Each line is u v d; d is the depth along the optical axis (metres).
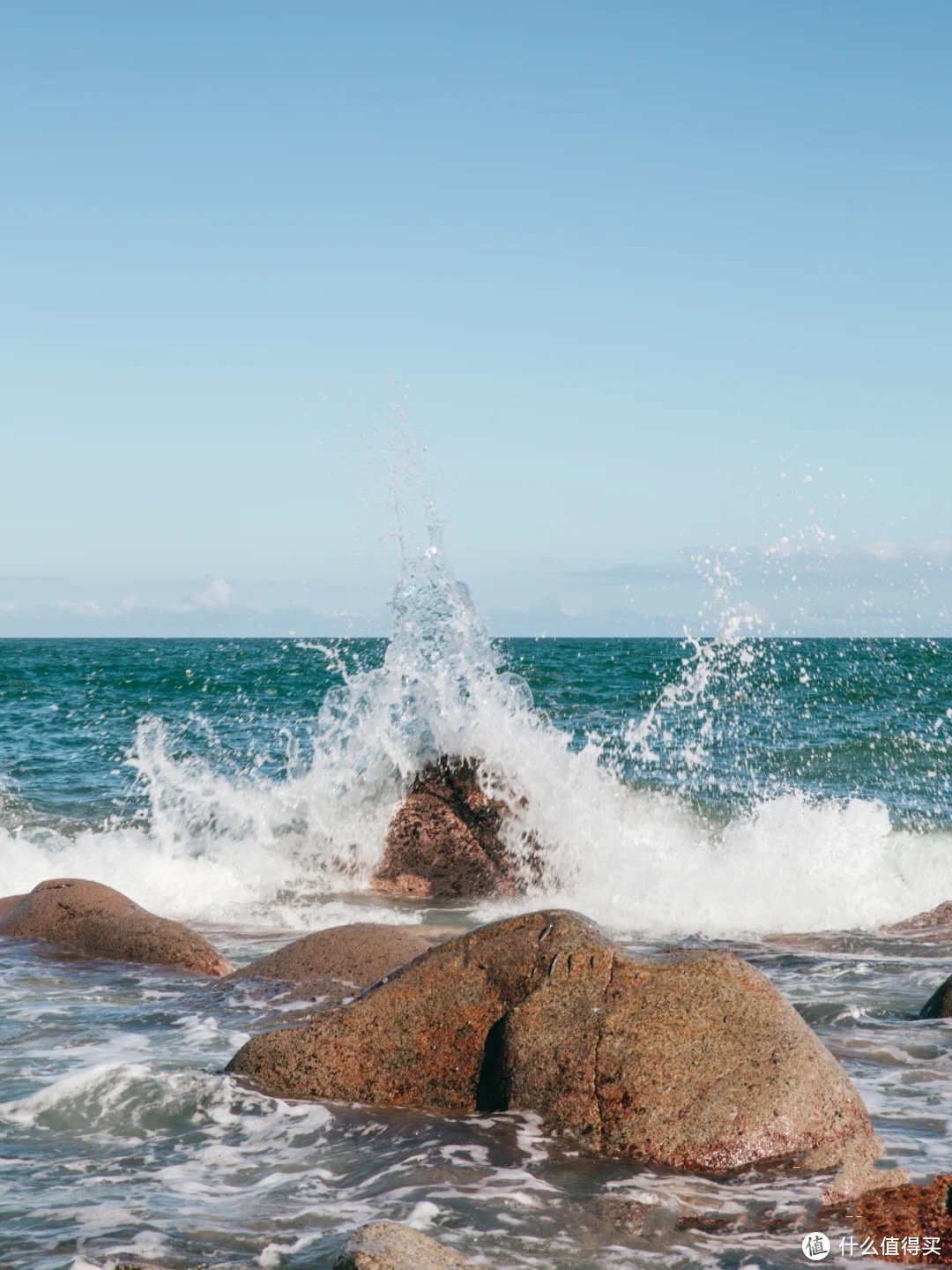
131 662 49.56
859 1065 6.08
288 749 15.95
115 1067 5.79
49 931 8.95
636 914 10.97
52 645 104.56
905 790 16.70
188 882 11.91
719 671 34.28
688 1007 5.15
